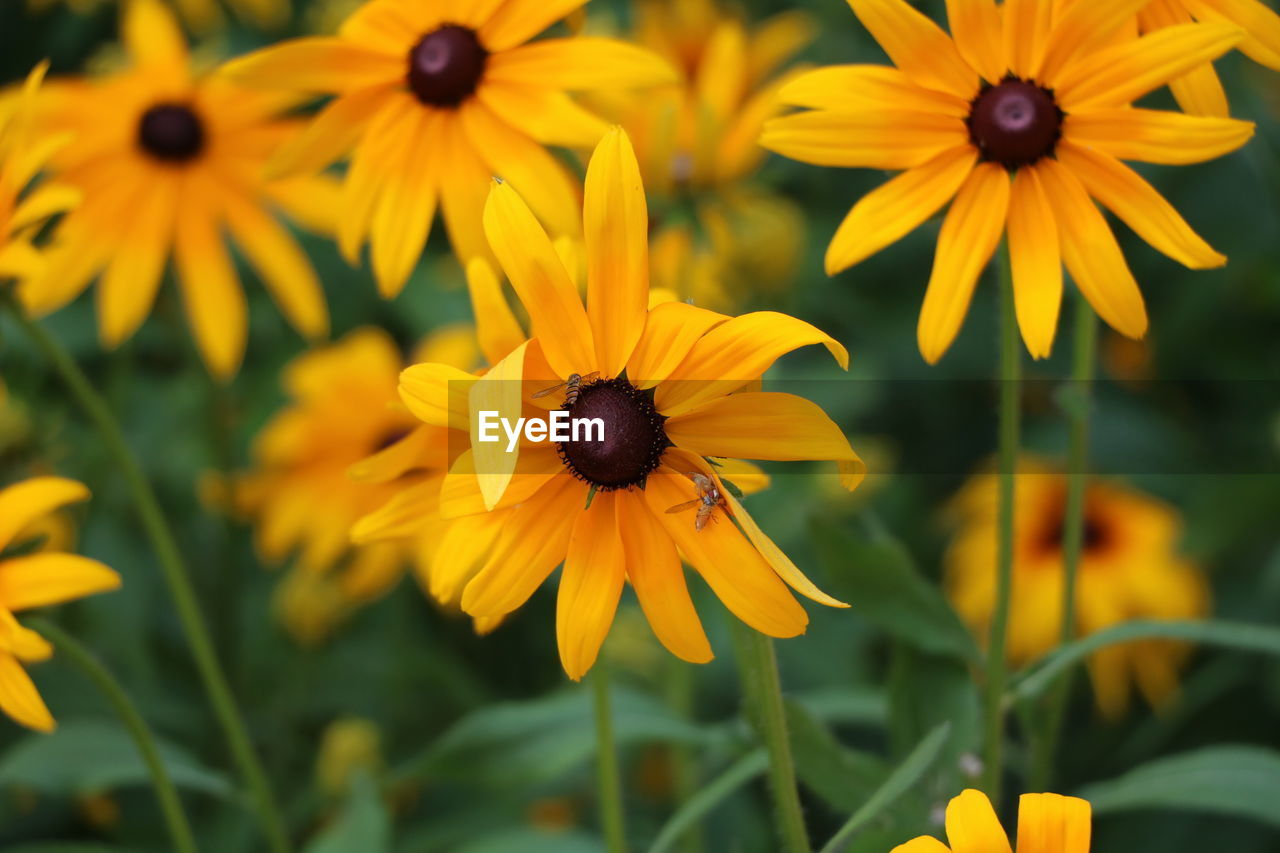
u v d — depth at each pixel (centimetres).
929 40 54
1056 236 53
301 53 59
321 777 75
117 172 75
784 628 49
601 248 50
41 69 59
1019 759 65
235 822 75
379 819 63
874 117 54
